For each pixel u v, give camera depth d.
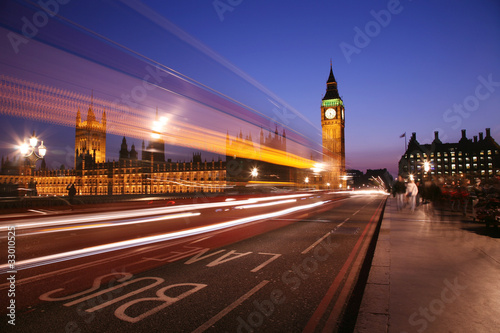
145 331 3.71
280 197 49.66
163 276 5.86
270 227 12.82
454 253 6.71
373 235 10.74
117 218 16.62
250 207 26.11
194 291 5.07
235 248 8.44
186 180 144.38
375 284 4.69
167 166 149.75
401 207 17.86
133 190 154.00
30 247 8.53
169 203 28.08
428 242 7.95
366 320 3.48
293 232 11.38
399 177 18.08
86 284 5.39
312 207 26.12
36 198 19.62
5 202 17.22
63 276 5.84
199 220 15.40
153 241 9.47
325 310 4.37
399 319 3.50
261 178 131.25
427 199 25.48
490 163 118.31
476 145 122.69
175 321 3.99
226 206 27.45
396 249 7.11
